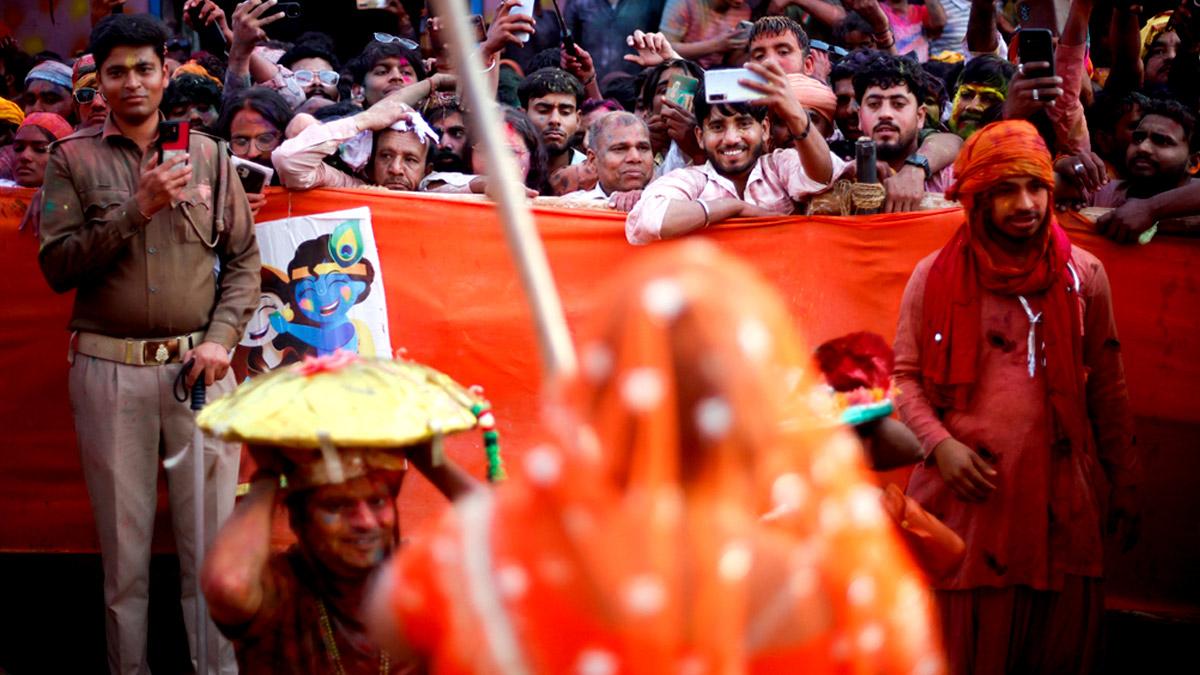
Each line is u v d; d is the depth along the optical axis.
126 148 4.87
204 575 2.82
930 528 3.92
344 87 7.14
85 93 6.14
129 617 4.85
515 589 1.93
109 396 4.79
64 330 5.38
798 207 5.17
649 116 6.40
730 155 5.16
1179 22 6.52
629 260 5.17
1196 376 5.06
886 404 3.60
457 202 5.23
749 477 1.92
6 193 5.36
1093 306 4.59
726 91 4.91
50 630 5.73
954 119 6.21
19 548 5.42
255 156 5.70
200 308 4.87
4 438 5.40
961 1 7.84
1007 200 4.34
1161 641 5.27
